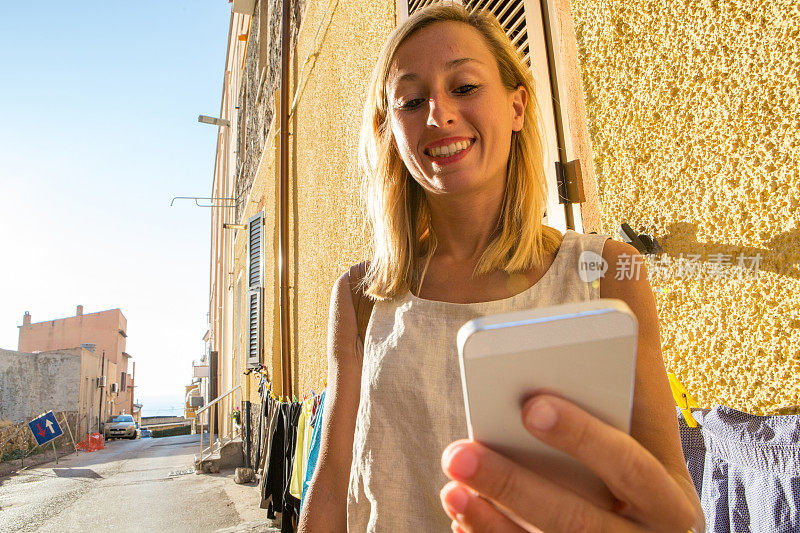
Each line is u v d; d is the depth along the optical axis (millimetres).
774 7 1141
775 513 909
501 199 1006
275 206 7816
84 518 7516
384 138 1179
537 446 426
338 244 4395
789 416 924
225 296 18406
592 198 1747
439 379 885
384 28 3516
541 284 878
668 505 395
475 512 431
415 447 880
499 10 2342
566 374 412
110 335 48656
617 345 405
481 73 962
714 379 1238
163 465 14297
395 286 1019
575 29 1730
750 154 1184
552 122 1915
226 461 11609
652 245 1396
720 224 1247
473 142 959
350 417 1087
